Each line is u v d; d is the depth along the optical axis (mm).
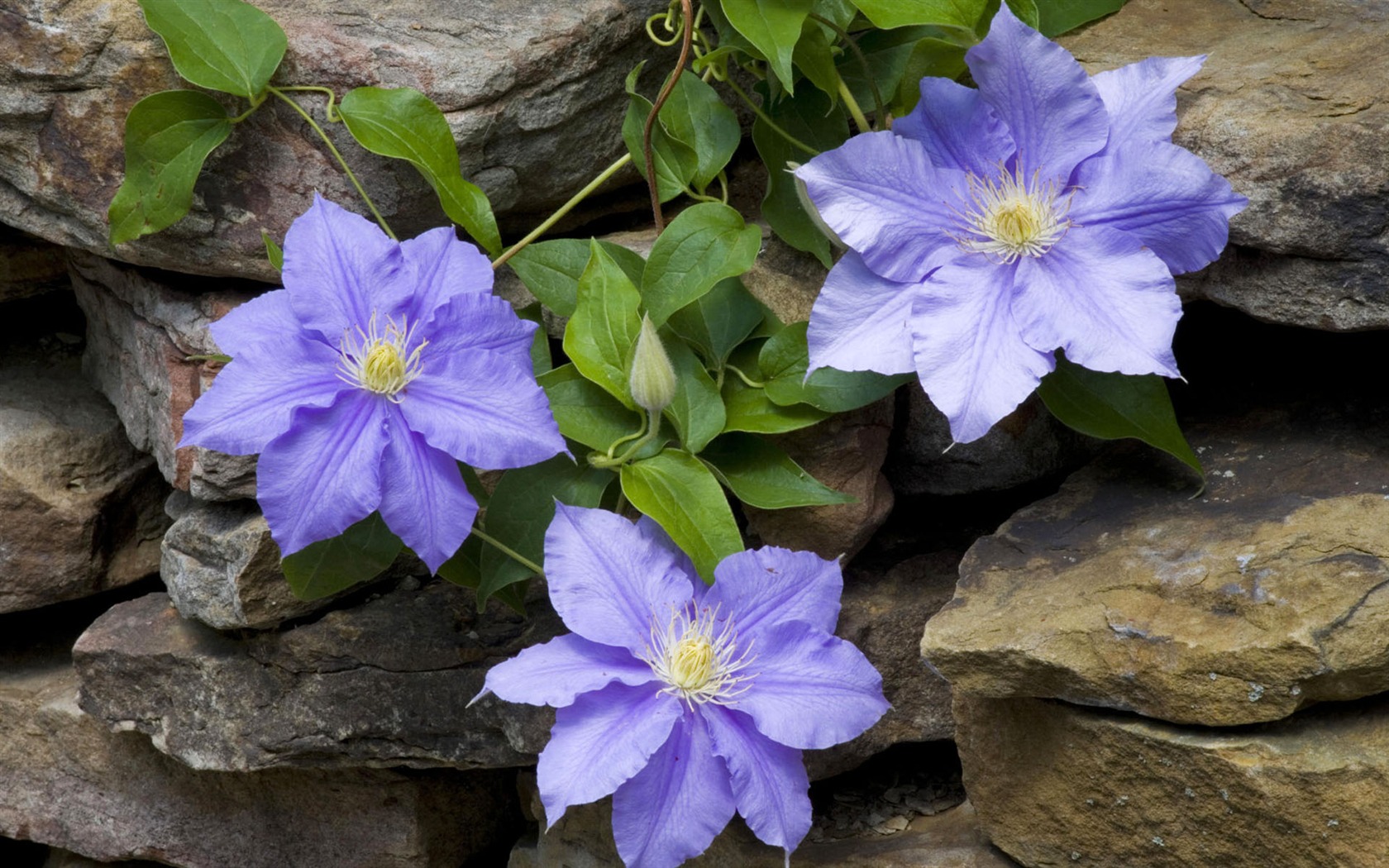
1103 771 1444
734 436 1506
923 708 1545
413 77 1506
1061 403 1462
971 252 1436
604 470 1493
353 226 1462
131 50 1506
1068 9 1534
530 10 1544
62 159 1529
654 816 1420
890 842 1524
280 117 1514
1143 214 1425
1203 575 1425
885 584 1558
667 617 1447
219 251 1537
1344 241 1434
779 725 1431
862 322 1444
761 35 1469
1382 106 1440
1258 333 1551
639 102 1521
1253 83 1477
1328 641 1389
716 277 1478
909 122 1452
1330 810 1396
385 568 1505
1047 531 1480
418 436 1438
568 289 1515
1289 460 1479
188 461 1554
